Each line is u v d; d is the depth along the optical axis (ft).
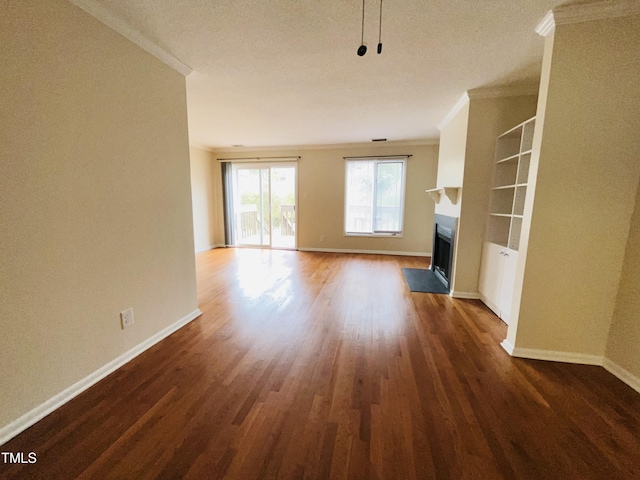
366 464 3.95
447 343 7.45
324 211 20.66
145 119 6.68
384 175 19.49
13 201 4.25
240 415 4.84
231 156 21.63
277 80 8.84
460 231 10.62
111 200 5.90
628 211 5.86
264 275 14.28
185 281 8.46
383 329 8.27
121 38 5.92
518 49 6.99
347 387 5.63
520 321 6.75
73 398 5.23
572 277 6.34
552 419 4.82
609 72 5.63
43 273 4.71
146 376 5.94
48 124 4.66
